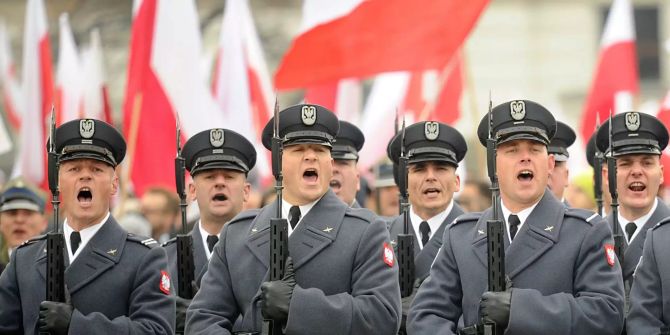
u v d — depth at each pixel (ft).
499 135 63.98
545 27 303.89
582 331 61.11
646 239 66.08
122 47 254.47
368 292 62.64
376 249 63.57
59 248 62.75
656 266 65.16
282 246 61.93
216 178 78.89
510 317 60.64
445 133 81.71
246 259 64.34
